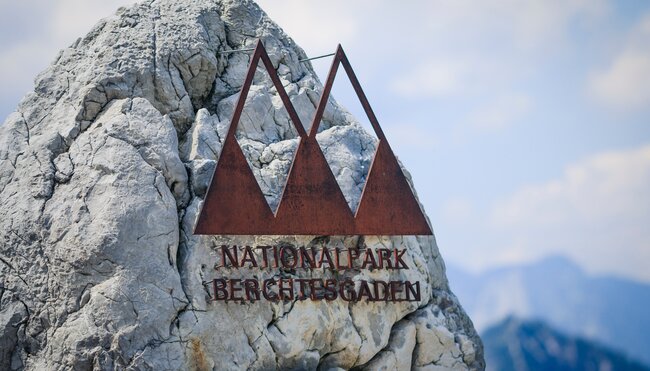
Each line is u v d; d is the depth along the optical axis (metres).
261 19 23.84
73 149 20.88
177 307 19.58
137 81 21.73
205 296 19.88
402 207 21.42
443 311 22.73
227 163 20.27
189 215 20.41
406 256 21.84
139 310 19.31
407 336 21.78
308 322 20.55
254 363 20.00
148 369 19.05
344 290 20.97
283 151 21.66
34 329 19.84
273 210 20.94
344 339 20.91
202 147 21.23
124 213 19.78
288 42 23.83
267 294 20.30
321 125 23.06
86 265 19.56
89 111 21.39
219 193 20.16
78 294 19.56
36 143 21.12
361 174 22.06
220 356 19.72
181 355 19.38
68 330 19.39
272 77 20.89
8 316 19.97
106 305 19.27
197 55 22.36
